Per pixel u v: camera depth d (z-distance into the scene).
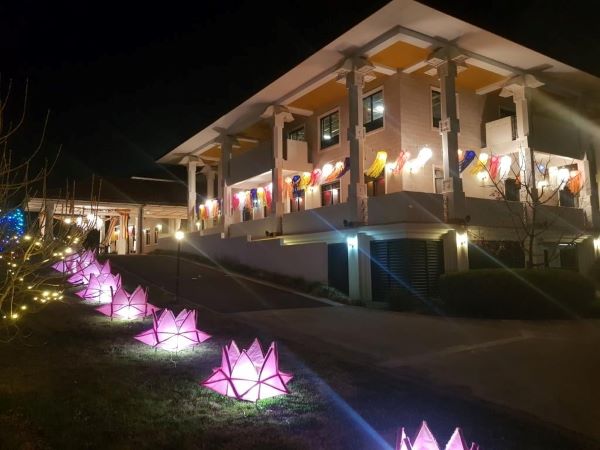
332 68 18.92
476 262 17.94
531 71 19.78
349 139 18.17
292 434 5.09
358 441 4.93
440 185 20.33
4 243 6.81
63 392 6.29
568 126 21.64
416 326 12.10
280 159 22.80
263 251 22.05
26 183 6.61
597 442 5.14
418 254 16.70
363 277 17.28
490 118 22.33
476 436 5.16
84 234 9.67
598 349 9.51
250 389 6.09
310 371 7.55
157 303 14.70
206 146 29.83
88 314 12.38
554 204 22.73
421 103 20.16
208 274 22.09
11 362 7.80
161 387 6.59
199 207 32.28
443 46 17.30
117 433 5.04
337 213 18.84
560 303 13.77
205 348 8.97
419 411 5.86
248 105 23.14
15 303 9.17
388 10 15.26
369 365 8.19
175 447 4.74
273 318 13.02
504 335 10.98
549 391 6.86
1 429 5.01
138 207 36.81
